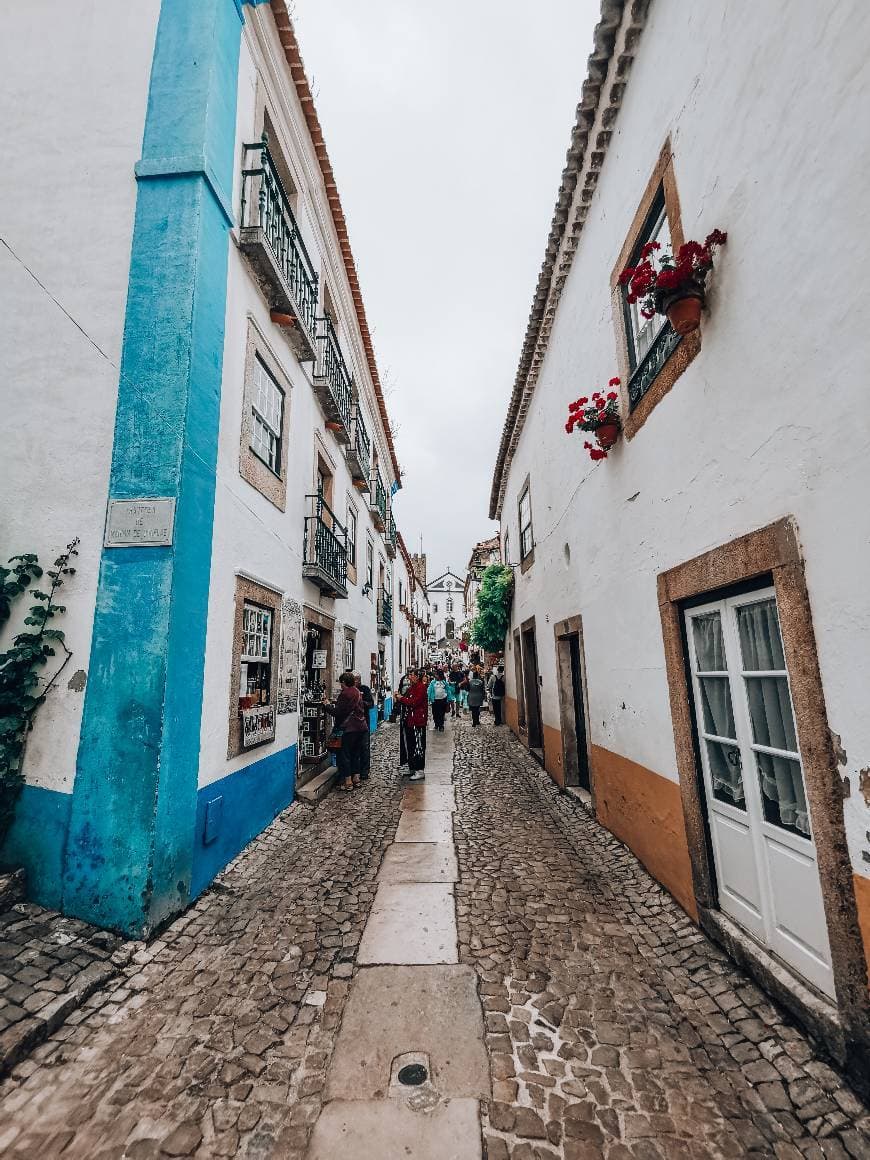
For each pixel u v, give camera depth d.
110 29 4.75
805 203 2.35
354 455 10.20
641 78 4.20
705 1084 2.24
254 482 5.36
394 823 5.84
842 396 2.16
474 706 14.51
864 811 2.09
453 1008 2.74
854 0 2.04
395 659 19.38
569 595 6.88
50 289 4.29
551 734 7.98
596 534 5.57
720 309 3.06
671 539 3.77
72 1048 2.46
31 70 4.75
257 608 5.54
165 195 4.34
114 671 3.65
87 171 4.48
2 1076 2.27
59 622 3.81
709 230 3.18
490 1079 2.27
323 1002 2.79
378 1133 2.01
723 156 3.02
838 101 2.14
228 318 4.79
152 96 4.55
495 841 5.23
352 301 10.30
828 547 2.25
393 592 19.02
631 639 4.59
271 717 5.48
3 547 3.95
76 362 4.15
